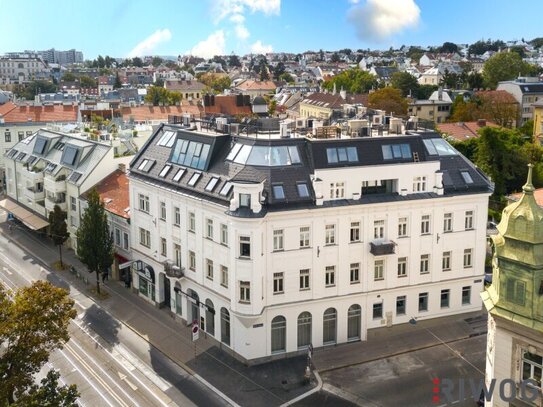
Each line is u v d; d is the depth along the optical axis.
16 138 131.62
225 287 60.34
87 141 94.75
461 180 65.81
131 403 53.75
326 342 62.12
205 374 58.03
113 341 64.94
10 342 43.03
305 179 59.47
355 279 61.97
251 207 55.75
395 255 62.81
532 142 132.00
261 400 53.72
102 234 75.38
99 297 75.75
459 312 67.12
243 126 69.75
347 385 55.75
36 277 83.50
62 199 93.50
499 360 38.41
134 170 73.19
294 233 58.53
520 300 37.00
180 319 68.06
